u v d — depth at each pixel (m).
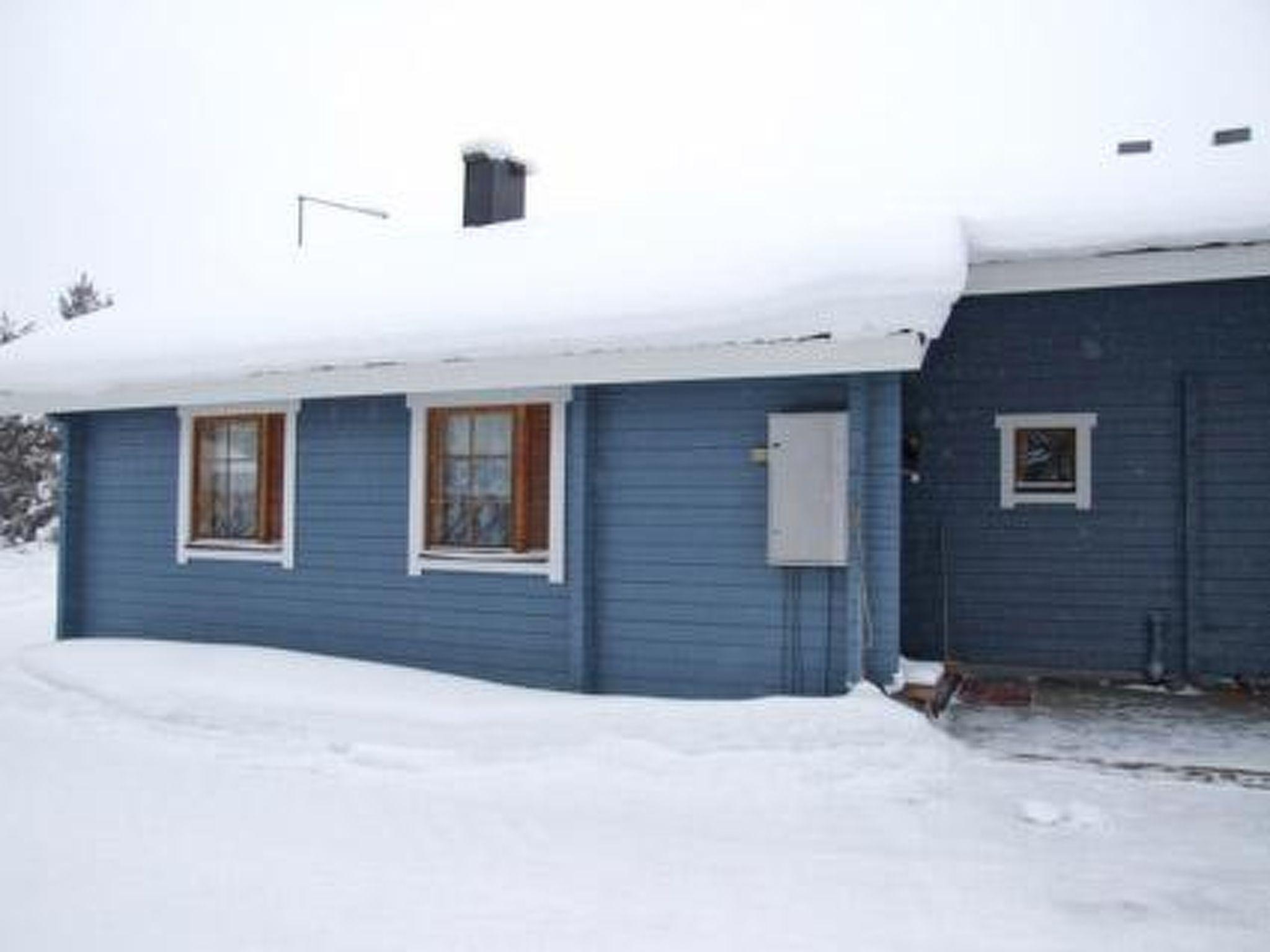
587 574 7.64
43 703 8.15
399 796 5.84
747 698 7.27
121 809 5.55
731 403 7.38
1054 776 5.84
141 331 9.90
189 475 9.55
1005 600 8.69
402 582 8.52
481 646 8.20
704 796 5.73
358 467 8.75
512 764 6.35
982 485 8.76
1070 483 8.62
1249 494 8.07
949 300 6.32
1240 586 8.08
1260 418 8.05
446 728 6.77
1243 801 5.45
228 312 9.72
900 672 7.06
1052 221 7.07
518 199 11.70
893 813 5.37
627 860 4.75
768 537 7.15
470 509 8.35
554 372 7.40
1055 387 8.59
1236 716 7.14
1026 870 4.57
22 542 22.55
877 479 6.93
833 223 7.36
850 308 6.41
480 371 7.65
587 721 6.61
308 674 7.90
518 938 3.91
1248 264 6.85
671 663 7.49
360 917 4.09
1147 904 4.20
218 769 6.44
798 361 6.70
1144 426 8.37
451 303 8.22
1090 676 8.45
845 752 6.07
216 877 4.53
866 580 6.95
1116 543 8.43
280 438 9.20
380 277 9.60
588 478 7.68
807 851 4.85
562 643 7.89
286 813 5.49
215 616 9.41
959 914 4.12
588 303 7.42
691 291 7.09
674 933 3.95
